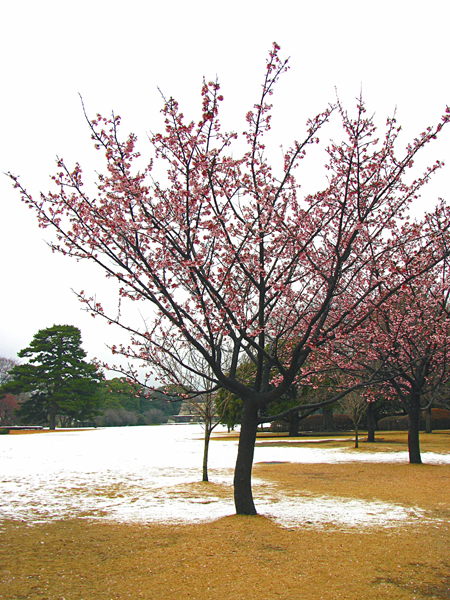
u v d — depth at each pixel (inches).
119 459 776.3
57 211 310.7
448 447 876.6
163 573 207.8
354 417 918.4
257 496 393.4
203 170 263.4
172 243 290.4
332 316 477.7
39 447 1099.9
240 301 343.6
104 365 364.8
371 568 211.6
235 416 1376.7
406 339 544.7
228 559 224.7
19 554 238.4
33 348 2438.5
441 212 497.7
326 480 483.2
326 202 338.6
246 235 297.9
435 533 267.7
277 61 281.9
